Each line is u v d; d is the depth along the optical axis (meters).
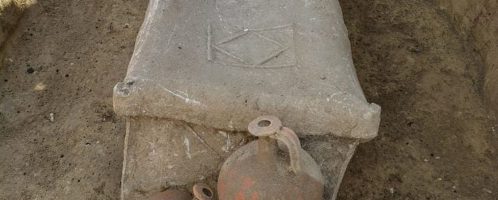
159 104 1.02
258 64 1.11
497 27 1.44
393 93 1.43
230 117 1.02
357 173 1.26
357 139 1.05
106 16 1.61
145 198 1.13
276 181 0.93
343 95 1.03
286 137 0.89
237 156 0.98
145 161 1.11
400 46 1.55
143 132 1.08
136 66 1.05
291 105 1.02
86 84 1.44
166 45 1.10
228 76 1.07
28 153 1.31
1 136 1.34
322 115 1.02
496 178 1.26
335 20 1.22
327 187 1.08
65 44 1.54
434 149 1.31
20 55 1.51
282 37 1.18
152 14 1.17
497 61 1.41
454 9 1.60
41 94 1.43
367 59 1.51
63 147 1.32
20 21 1.58
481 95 1.42
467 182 1.25
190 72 1.06
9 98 1.42
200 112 1.02
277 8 1.25
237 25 1.21
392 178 1.26
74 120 1.37
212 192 1.02
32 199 1.22
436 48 1.54
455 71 1.48
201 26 1.19
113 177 1.25
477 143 1.33
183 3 1.20
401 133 1.34
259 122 0.91
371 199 1.22
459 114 1.38
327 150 1.06
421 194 1.23
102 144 1.32
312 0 1.26
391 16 1.63
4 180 1.26
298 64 1.11
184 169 1.11
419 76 1.47
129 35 1.56
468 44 1.54
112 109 1.39
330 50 1.14
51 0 1.64
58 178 1.26
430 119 1.37
